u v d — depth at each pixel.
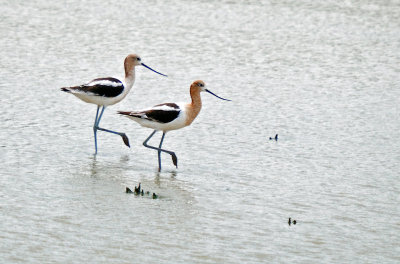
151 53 24.28
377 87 21.27
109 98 15.51
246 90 20.56
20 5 31.34
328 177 14.13
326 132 17.06
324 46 26.08
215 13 30.91
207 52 24.75
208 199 12.78
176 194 12.98
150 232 11.16
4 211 11.61
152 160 15.02
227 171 14.36
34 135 15.95
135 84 20.73
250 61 23.86
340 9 31.98
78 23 28.33
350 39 27.12
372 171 14.52
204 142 16.19
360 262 10.44
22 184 12.94
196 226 11.50
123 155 15.23
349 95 20.38
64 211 11.79
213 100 19.53
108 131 15.52
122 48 24.78
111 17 29.58
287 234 11.36
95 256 10.16
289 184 13.69
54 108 18.11
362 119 18.16
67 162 14.42
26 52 23.66
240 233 11.32
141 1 32.97
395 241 11.26
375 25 29.23
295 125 17.56
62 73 21.36
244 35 27.34
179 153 15.45
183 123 14.59
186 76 21.75
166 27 28.14
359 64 23.83
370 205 12.73
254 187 13.48
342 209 12.51
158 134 16.72
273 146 15.98
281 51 25.23
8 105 17.97
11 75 20.81
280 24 29.23
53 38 25.80
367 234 11.48
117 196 12.70
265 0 33.72
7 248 10.24
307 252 10.71
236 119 17.94
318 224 11.81
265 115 18.31
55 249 10.32
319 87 21.12
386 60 24.42
